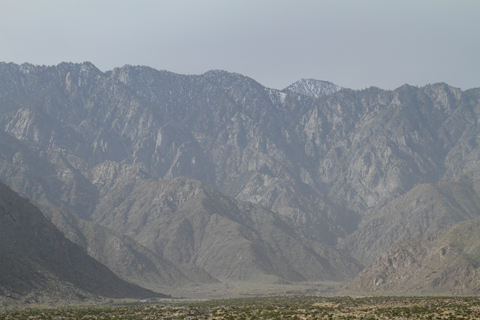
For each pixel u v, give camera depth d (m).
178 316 171.00
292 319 151.75
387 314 156.38
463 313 151.50
